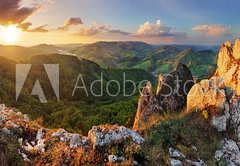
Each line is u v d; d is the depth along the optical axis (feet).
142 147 44.75
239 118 59.36
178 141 51.67
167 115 64.95
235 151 52.80
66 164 41.37
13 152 39.40
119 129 46.55
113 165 40.81
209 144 53.21
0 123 47.09
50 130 49.85
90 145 44.52
